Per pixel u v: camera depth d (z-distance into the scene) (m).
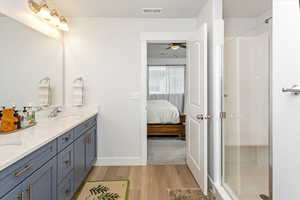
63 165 2.27
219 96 2.83
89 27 3.84
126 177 3.39
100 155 3.94
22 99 2.47
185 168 3.77
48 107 3.13
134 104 3.92
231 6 3.22
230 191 2.63
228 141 2.73
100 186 3.05
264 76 1.94
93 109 3.87
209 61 3.05
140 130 3.94
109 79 3.89
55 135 2.01
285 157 1.51
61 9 3.43
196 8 3.41
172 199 2.71
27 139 1.83
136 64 3.90
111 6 3.32
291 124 1.44
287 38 1.47
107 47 3.87
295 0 1.38
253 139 2.15
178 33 3.87
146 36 3.86
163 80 9.12
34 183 1.67
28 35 2.59
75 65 3.84
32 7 2.60
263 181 1.96
